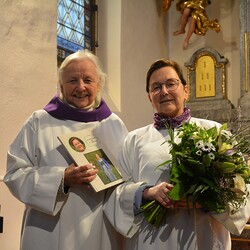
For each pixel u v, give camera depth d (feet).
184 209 8.07
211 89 23.65
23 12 14.94
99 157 8.52
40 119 8.93
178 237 7.97
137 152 8.75
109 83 22.16
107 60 22.40
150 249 8.08
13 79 14.33
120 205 8.31
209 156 7.23
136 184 8.20
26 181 8.29
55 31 16.47
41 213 8.46
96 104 9.37
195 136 7.54
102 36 22.79
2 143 13.66
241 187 7.43
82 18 22.35
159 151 8.45
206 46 25.45
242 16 22.82
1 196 13.34
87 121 9.02
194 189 7.31
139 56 23.75
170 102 8.55
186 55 26.03
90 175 7.97
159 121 8.80
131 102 22.71
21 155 8.61
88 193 8.55
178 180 7.54
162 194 7.66
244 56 22.47
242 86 22.39
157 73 8.65
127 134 9.37
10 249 13.60
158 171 8.27
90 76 8.80
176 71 8.76
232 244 13.24
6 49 14.15
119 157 9.00
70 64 8.83
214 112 22.95
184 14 24.27
